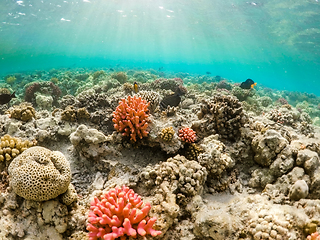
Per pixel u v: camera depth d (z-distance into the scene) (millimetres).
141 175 959
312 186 866
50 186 746
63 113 1180
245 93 2830
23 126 1121
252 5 6590
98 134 1047
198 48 22172
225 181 1020
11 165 782
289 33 8977
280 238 696
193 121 1243
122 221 718
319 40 8945
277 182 944
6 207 771
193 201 867
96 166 1053
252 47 15391
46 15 9062
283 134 1146
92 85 2932
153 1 7312
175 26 11562
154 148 1136
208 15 8273
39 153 791
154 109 1255
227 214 797
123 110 1083
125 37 19016
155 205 832
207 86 3730
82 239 746
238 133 1180
